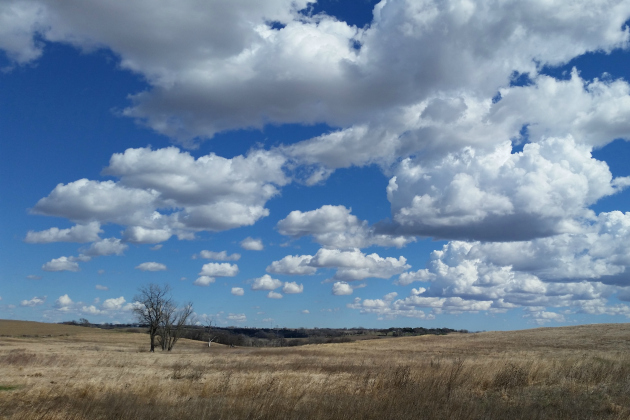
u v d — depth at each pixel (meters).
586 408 11.69
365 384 15.73
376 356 44.12
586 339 63.41
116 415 11.51
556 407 11.99
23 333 116.69
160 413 11.36
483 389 15.27
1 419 11.14
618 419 10.77
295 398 12.79
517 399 13.18
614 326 82.44
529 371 16.75
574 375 16.39
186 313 77.00
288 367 28.30
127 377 21.98
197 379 20.16
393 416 10.92
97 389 16.75
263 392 14.10
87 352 54.91
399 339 86.81
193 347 94.50
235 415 11.15
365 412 11.19
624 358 21.27
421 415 10.95
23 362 32.72
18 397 14.59
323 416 10.92
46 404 12.59
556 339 66.31
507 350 51.94
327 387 15.45
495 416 10.98
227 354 52.78
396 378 15.88
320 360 36.12
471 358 35.69
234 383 17.38
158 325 74.62
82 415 11.52
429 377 15.61
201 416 11.05
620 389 14.00
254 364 30.98
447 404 11.91
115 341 102.94
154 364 33.28
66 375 22.97
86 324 155.00
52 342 91.06
